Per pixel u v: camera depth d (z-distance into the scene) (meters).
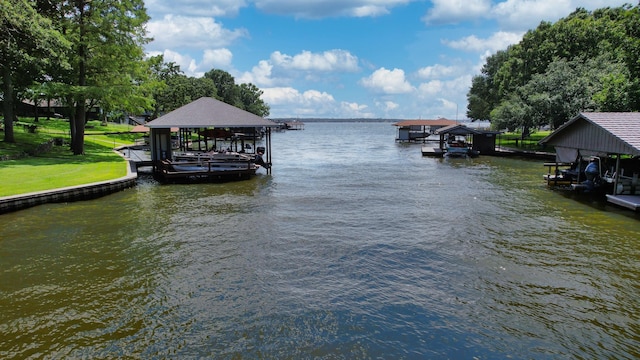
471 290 9.86
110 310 8.80
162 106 72.44
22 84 33.16
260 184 25.72
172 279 10.45
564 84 40.31
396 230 15.01
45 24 26.11
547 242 13.52
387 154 48.34
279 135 109.88
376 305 9.10
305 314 8.67
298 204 19.59
